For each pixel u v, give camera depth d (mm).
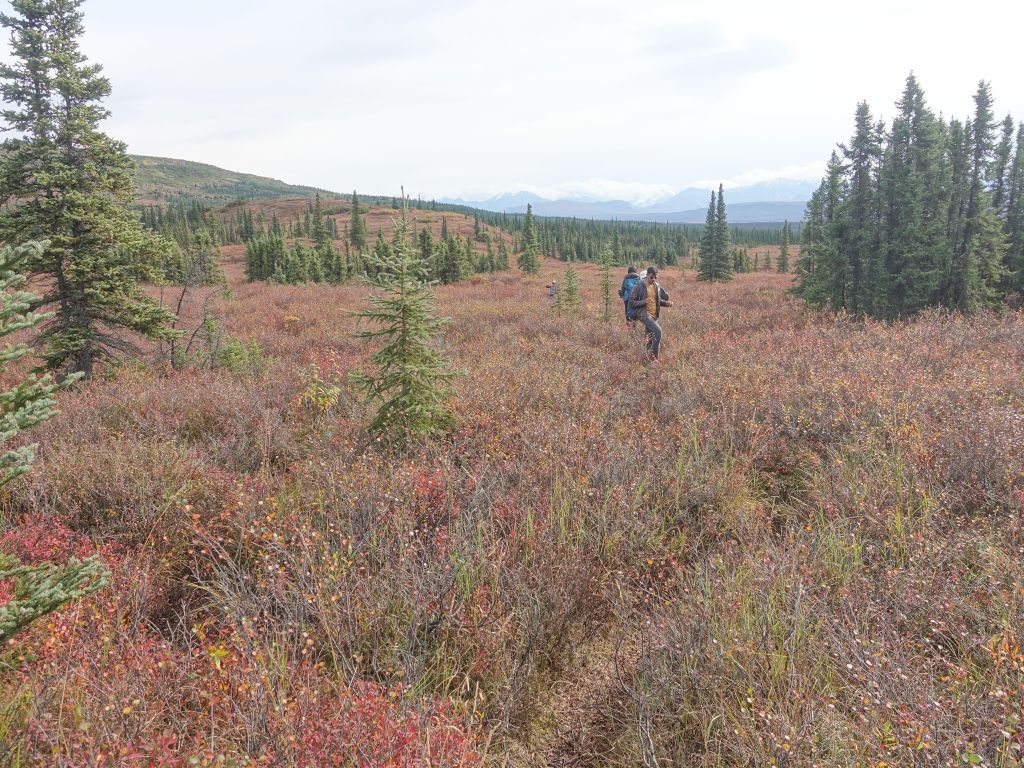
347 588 3283
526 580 3576
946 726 2246
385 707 2457
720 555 3967
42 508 4398
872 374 7703
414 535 3967
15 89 10750
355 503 4426
